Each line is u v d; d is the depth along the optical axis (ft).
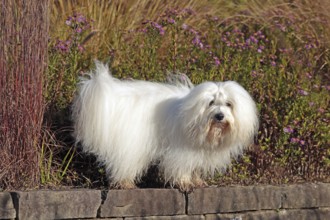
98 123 24.77
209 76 31.78
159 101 25.64
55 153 27.58
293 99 31.58
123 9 38.29
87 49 33.78
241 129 24.63
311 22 41.60
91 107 24.75
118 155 25.09
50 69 29.07
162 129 25.30
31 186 25.41
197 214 26.12
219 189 26.48
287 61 36.58
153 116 25.39
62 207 23.97
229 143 25.02
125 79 29.07
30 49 24.98
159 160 25.84
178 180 25.71
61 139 28.09
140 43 34.12
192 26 38.19
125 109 25.09
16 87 24.91
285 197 27.81
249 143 26.61
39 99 25.46
